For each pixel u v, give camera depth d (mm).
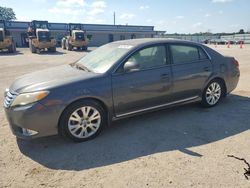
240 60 15359
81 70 4559
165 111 5426
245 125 4648
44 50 28469
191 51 5227
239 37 53031
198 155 3604
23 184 3021
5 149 3889
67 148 3904
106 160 3529
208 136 4223
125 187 2926
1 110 5824
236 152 3668
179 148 3826
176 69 4910
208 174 3139
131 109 4520
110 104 4242
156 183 2984
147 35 61625
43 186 2977
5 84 9031
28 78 4316
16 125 3828
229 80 5734
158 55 4781
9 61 17359
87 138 4137
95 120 4207
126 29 58844
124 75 4348
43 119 3758
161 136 4250
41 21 30953
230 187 2889
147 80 4543
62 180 3088
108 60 4520
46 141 4145
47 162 3508
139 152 3730
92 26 55156
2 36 25453
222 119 4953
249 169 3080
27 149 3887
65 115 3908
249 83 8188
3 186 2984
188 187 2902
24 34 48938
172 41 5016
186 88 5086
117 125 4742
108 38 57531
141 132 4422
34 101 3713
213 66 5414
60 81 3988
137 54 4527
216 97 5660
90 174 3203
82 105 4012
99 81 4125
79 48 31531
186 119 4973
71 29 33281
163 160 3490
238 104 5875
